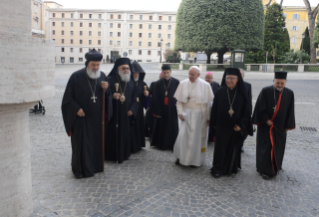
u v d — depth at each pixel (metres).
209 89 4.51
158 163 4.79
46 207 3.13
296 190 3.85
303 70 25.75
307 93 13.42
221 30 28.17
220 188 3.82
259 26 29.12
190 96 4.49
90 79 4.08
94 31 67.38
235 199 3.51
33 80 2.26
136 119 5.38
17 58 2.12
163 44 68.44
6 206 2.41
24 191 2.58
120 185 3.79
